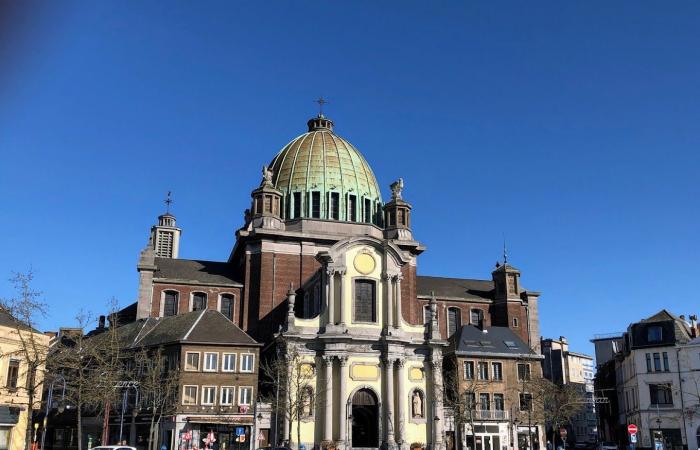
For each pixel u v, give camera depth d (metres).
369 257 75.25
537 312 96.06
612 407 108.56
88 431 71.62
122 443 61.66
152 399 66.88
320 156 90.94
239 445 67.19
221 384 68.31
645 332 86.62
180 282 81.94
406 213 90.25
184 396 66.75
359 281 74.75
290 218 87.50
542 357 85.38
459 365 82.12
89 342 63.34
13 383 54.34
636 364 86.50
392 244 75.44
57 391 68.25
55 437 73.94
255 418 67.94
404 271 87.19
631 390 91.75
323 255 73.94
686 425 80.62
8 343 53.88
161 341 70.25
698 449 79.44
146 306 80.12
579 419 134.88
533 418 80.06
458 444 73.69
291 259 83.31
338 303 73.19
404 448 69.69
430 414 72.50
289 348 70.06
